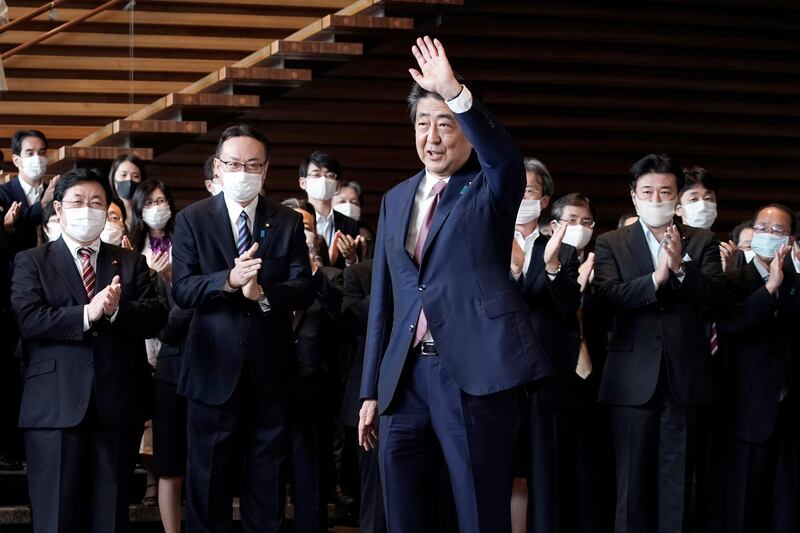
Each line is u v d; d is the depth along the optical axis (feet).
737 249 24.72
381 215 15.55
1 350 23.16
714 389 21.16
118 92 37.55
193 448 20.18
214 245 20.30
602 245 22.08
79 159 32.99
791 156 40.83
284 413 20.39
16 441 24.02
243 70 33.53
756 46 40.42
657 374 20.97
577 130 39.78
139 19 38.40
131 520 23.53
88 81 37.37
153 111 33.94
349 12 35.29
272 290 19.89
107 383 19.61
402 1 34.71
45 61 37.35
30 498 19.72
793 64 40.68
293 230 20.74
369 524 22.15
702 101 40.40
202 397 19.93
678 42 40.04
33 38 37.78
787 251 21.71
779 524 22.27
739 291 22.81
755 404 22.06
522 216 21.34
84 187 19.88
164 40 38.29
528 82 39.45
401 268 14.89
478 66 39.22
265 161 20.52
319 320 23.57
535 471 21.17
